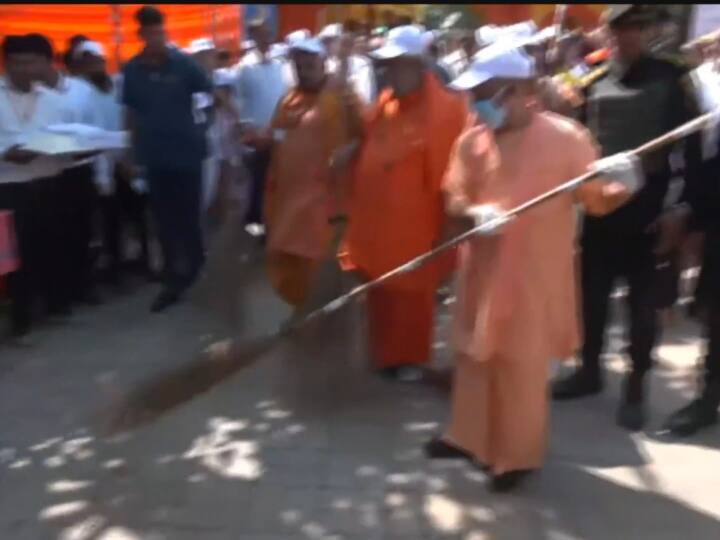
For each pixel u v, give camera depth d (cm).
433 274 587
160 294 771
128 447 518
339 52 649
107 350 671
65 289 749
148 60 748
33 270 709
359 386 603
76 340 695
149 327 723
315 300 694
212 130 952
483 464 470
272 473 489
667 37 647
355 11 1058
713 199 507
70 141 689
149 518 446
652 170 516
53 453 512
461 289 459
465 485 478
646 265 531
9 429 542
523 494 469
